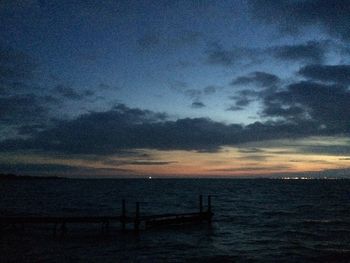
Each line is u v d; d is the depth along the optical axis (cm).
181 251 2639
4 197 9375
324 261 2336
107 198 9494
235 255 2514
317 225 4231
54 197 9688
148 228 3625
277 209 6500
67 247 2708
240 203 8138
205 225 4134
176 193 13200
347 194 12556
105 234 3322
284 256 2488
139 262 2252
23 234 3250
